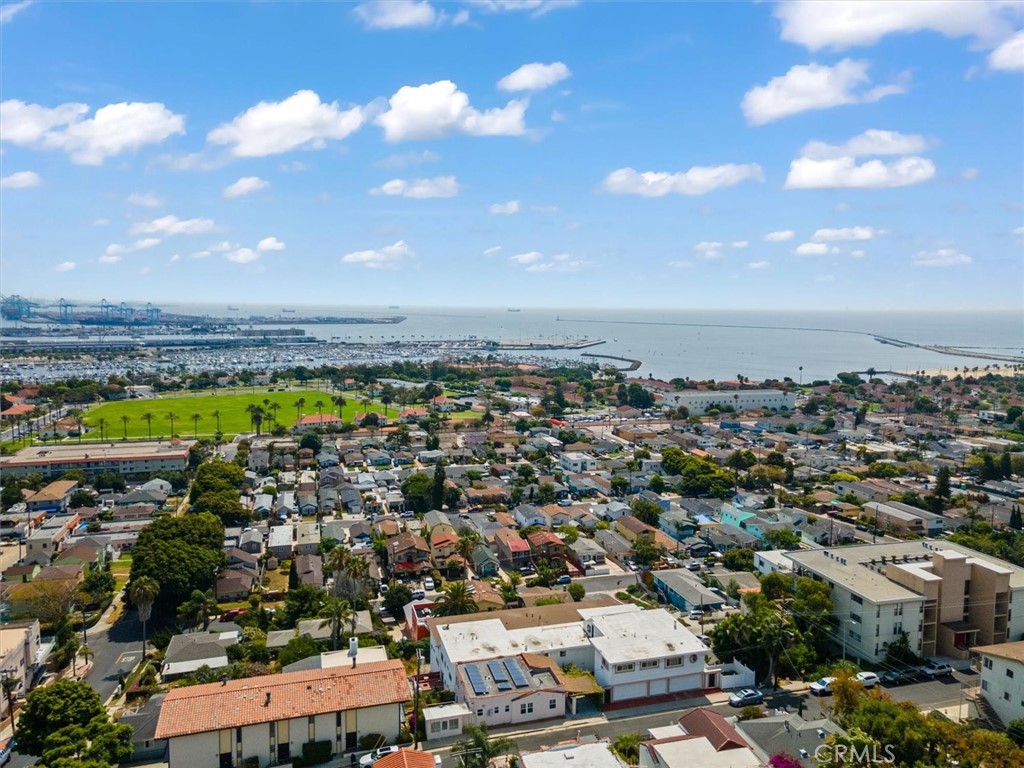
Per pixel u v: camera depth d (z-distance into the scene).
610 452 199.88
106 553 118.25
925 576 78.25
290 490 159.12
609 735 63.34
